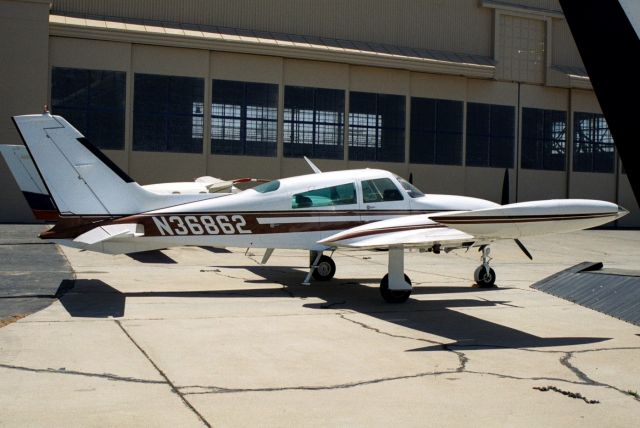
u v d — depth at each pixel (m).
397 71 32.78
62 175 10.34
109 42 27.80
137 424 4.79
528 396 5.63
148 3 29.53
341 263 16.41
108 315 8.82
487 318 9.29
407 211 11.88
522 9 35.56
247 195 11.21
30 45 26.69
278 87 30.53
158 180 28.72
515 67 35.66
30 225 25.19
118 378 5.93
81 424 4.75
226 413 5.07
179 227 10.80
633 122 5.08
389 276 10.38
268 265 15.51
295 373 6.23
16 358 6.49
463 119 34.31
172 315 8.96
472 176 34.59
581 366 6.66
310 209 11.40
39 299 9.91
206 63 29.25
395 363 6.66
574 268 10.55
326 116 31.53
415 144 33.31
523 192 35.81
